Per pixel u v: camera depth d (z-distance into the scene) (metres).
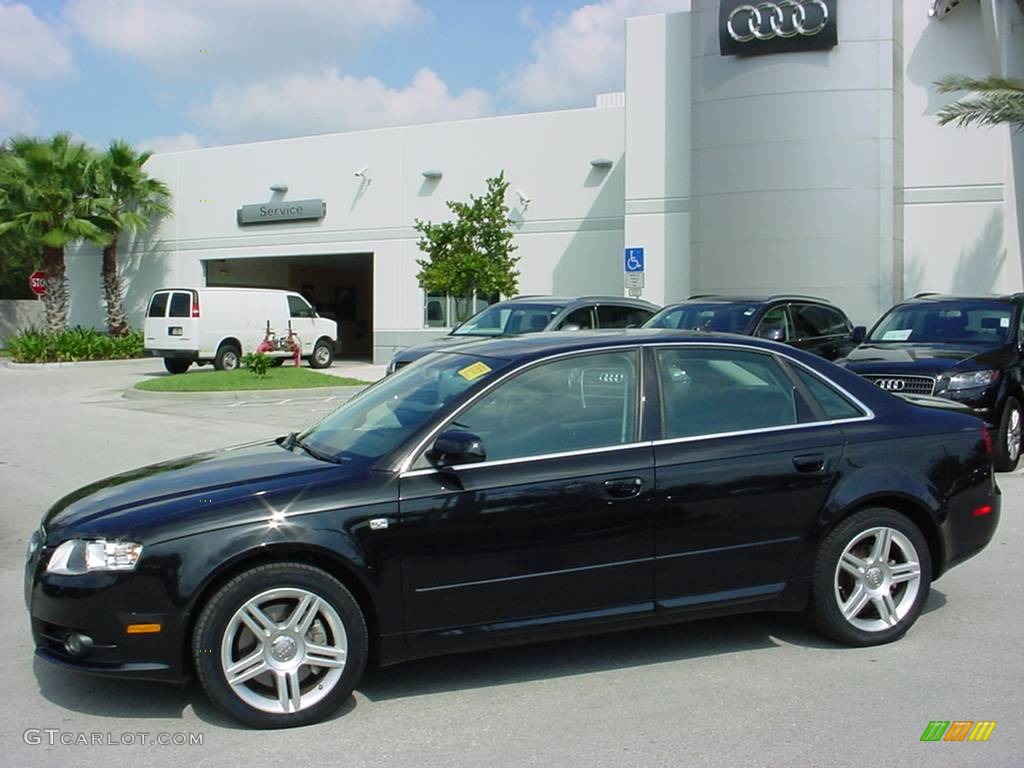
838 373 5.69
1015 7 21.17
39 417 16.86
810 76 21.09
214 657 4.50
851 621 5.48
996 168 21.12
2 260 41.56
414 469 4.82
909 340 11.95
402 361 12.78
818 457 5.36
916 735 4.40
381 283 29.72
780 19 20.97
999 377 10.62
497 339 6.04
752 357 5.55
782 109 21.27
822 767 4.10
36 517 9.22
